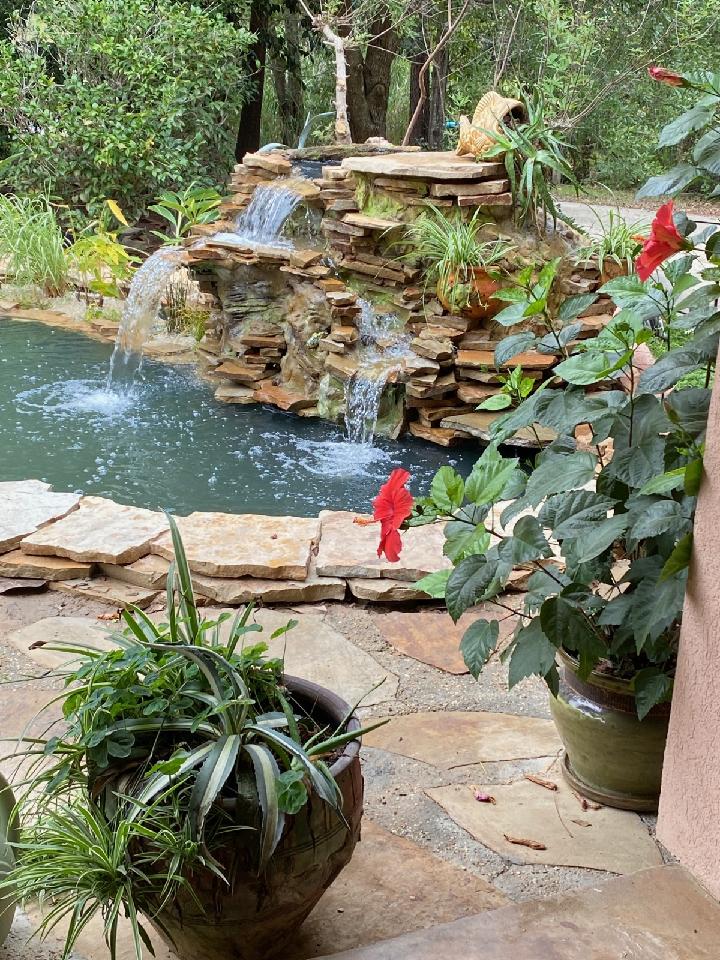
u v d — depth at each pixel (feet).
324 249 22.77
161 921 5.99
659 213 6.26
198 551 12.13
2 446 19.17
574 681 8.21
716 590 5.48
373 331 20.80
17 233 30.45
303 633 11.10
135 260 29.84
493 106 21.01
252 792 5.75
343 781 6.13
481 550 7.66
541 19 34.24
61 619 11.37
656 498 6.89
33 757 8.76
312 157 26.66
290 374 22.11
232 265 22.65
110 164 32.60
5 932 6.49
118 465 18.47
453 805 8.34
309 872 5.91
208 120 35.50
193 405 21.75
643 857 7.70
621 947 6.35
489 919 6.61
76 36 33.76
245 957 6.15
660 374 6.92
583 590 7.39
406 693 10.10
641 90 34.88
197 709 6.35
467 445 19.70
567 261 20.12
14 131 34.88
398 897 7.25
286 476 18.20
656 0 33.04
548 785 8.62
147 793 5.67
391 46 39.37
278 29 44.09
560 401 7.55
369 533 12.85
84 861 5.72
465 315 19.69
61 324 27.40
